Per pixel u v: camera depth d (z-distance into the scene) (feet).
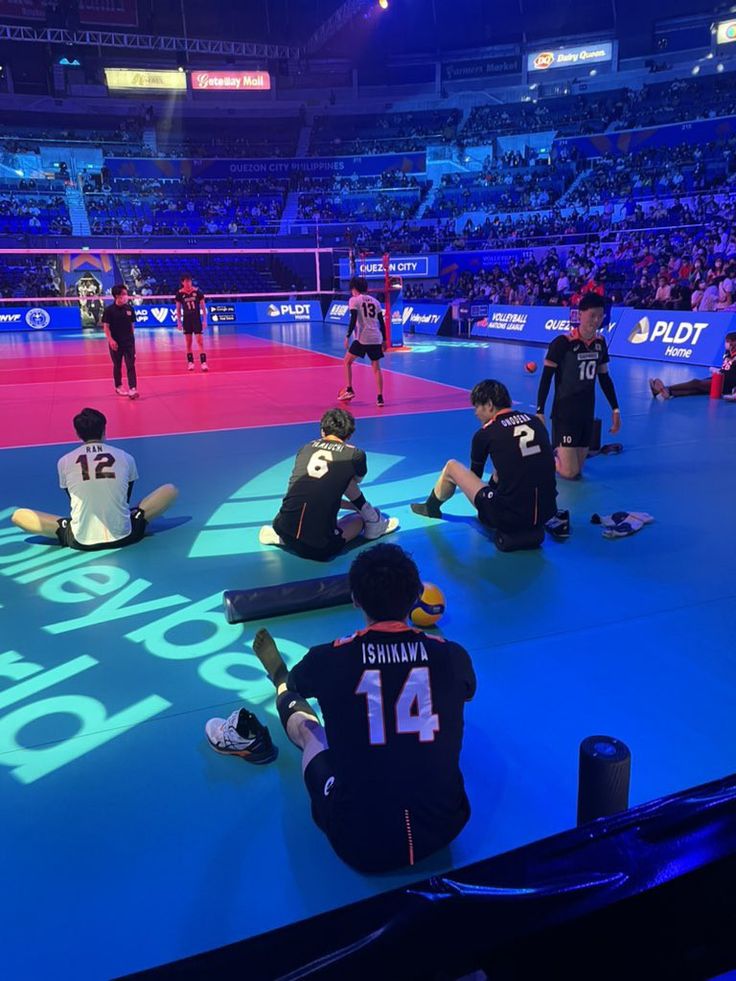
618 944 3.88
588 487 20.88
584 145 126.31
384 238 114.11
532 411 32.19
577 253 88.48
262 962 3.45
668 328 46.29
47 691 11.13
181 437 28.14
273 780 9.12
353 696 7.08
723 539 16.81
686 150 113.29
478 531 17.67
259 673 11.64
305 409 33.76
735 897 4.09
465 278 85.30
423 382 40.93
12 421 31.86
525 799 8.70
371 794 7.11
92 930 7.05
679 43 131.03
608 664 11.66
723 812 4.22
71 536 16.69
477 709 10.52
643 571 15.14
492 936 3.56
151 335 76.59
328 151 144.05
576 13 136.56
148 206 125.90
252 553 16.61
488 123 140.87
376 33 144.36
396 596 7.27
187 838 8.16
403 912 3.63
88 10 131.34
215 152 141.49
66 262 107.86
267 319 90.12
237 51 142.61
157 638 12.77
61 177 128.06
